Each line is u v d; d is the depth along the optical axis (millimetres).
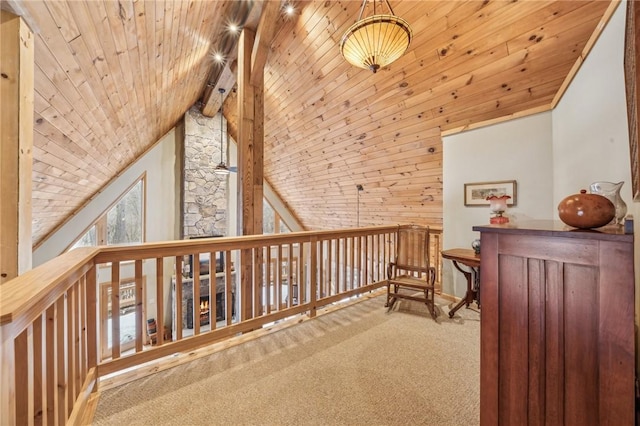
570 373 958
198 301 2111
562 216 1035
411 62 2865
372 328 2559
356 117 3871
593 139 1865
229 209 6785
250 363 1964
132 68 2270
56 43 1389
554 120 2500
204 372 1850
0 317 674
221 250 2225
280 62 3783
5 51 1143
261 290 2545
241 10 2936
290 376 1815
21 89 1176
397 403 1577
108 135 3197
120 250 1764
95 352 1655
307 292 3438
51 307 1108
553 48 2150
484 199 3055
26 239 1242
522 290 1069
